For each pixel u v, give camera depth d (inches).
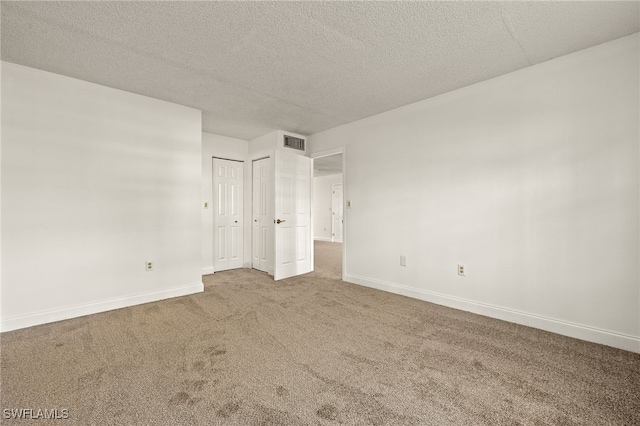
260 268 192.5
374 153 149.4
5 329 95.0
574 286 91.8
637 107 81.4
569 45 86.7
